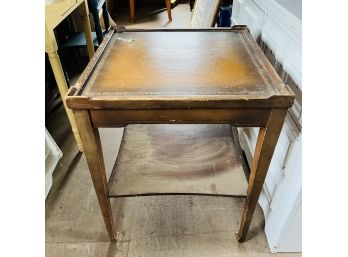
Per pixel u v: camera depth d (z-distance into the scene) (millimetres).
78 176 1161
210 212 1006
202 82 606
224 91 572
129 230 946
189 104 542
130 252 883
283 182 785
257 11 1009
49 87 1686
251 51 762
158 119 581
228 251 884
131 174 829
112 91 569
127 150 924
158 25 2982
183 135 995
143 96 548
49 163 1053
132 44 798
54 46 947
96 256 872
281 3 793
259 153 630
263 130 597
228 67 672
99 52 734
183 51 759
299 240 837
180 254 876
